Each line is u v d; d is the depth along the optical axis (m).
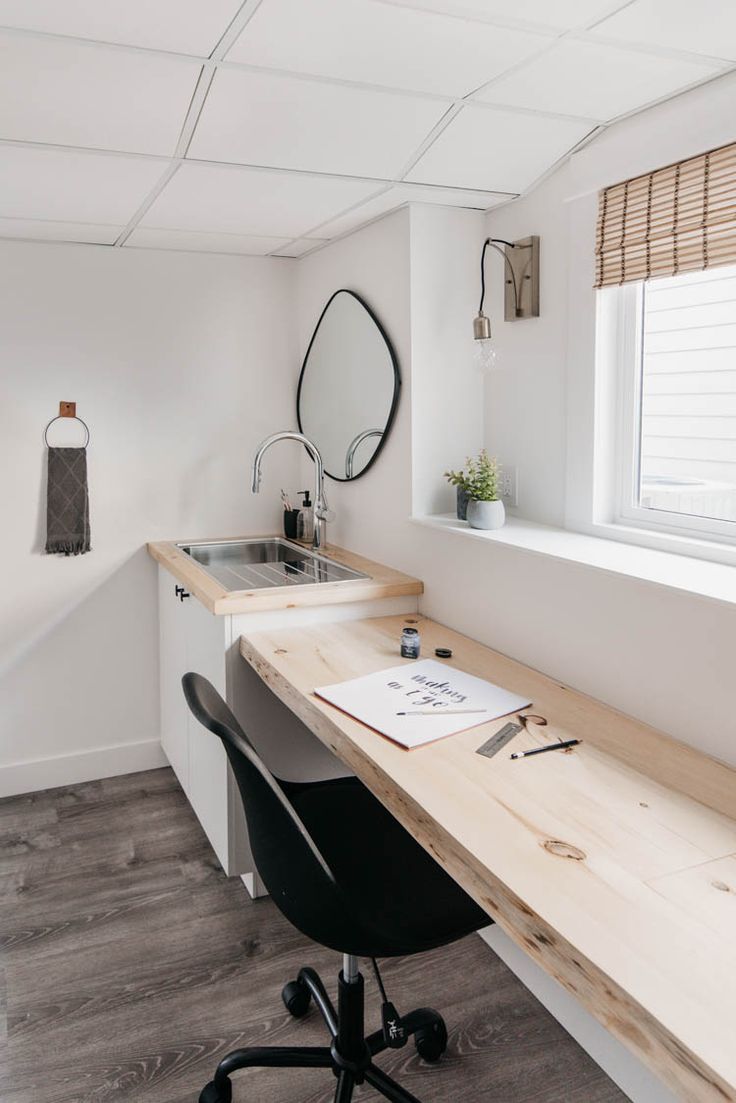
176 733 2.91
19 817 2.86
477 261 2.44
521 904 1.07
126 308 2.96
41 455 2.92
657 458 1.99
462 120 1.80
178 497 3.13
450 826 1.26
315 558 2.86
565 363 2.16
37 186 2.17
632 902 1.07
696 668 1.54
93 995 2.01
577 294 2.07
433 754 1.51
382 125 1.81
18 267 2.81
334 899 1.35
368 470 2.72
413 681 1.89
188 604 2.64
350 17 1.36
